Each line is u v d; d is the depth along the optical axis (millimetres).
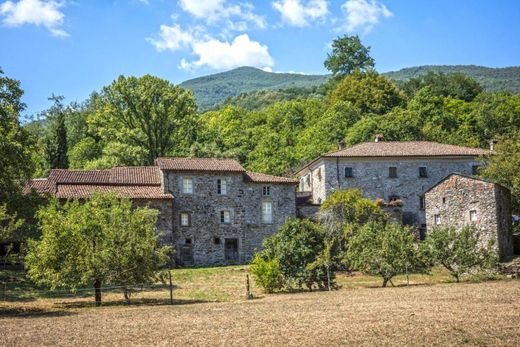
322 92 147125
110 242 34312
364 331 21547
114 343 20562
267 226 59719
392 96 110250
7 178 41031
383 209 60656
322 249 42094
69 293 39625
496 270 45562
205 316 26891
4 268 49875
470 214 49812
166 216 55938
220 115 116250
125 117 77750
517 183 55469
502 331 21062
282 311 27906
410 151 65625
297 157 92688
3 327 24906
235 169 59469
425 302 29422
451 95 121250
